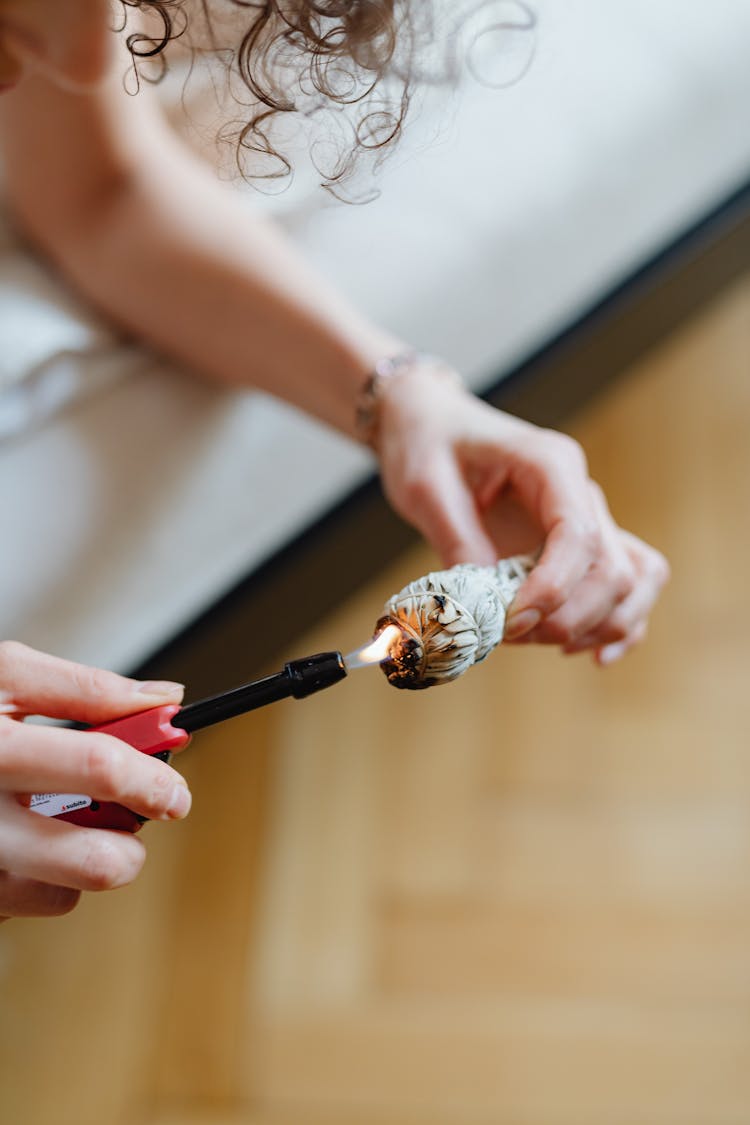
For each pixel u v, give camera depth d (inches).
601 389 47.1
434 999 45.6
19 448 33.7
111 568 34.4
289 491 37.6
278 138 24.7
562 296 40.7
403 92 24.2
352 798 50.3
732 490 56.2
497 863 48.3
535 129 39.6
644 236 41.7
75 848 24.5
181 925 47.9
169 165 35.6
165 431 35.3
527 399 42.4
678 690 51.1
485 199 38.9
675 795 48.9
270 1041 45.3
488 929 46.9
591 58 40.4
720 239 43.3
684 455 57.6
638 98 40.1
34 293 35.4
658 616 53.1
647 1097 42.8
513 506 31.1
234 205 35.9
